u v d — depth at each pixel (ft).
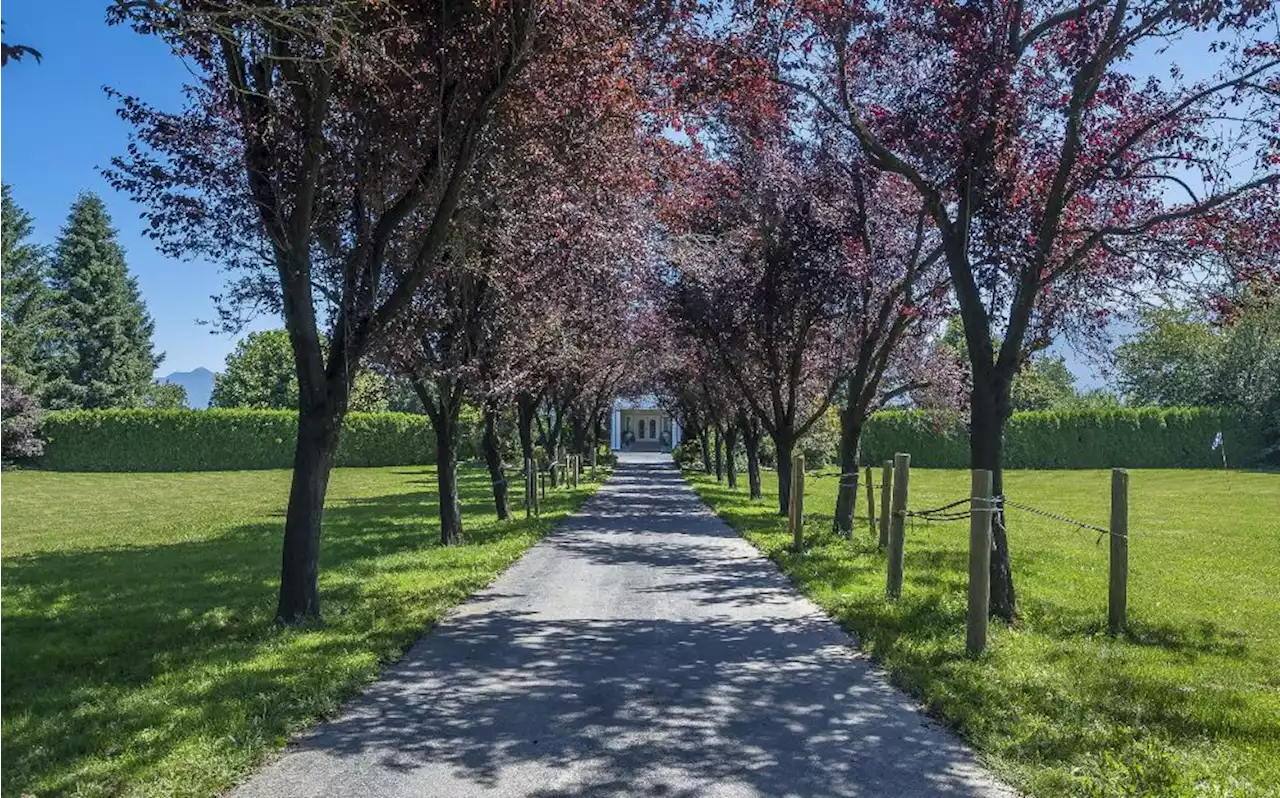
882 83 37.27
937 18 30.12
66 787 15.19
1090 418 171.94
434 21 27.78
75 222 204.33
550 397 100.37
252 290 34.35
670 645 25.82
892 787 15.40
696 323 64.69
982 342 30.32
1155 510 77.82
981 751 17.03
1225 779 15.31
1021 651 24.52
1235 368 165.99
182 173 29.86
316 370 29.96
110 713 19.49
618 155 34.04
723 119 41.57
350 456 185.57
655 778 15.75
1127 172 29.22
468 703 20.22
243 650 25.36
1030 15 31.81
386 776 15.90
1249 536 57.31
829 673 22.77
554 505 80.02
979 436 30.14
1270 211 28.02
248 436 173.68
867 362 52.90
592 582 37.29
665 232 48.80
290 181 29.30
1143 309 34.78
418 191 30.17
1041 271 30.55
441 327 45.93
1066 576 40.45
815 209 52.13
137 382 205.46
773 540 50.31
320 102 27.07
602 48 29.07
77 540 59.98
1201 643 26.86
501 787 15.35
